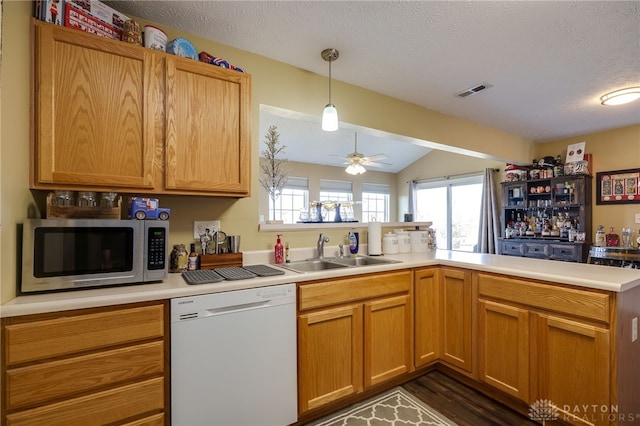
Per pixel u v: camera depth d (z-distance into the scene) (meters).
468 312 2.01
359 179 7.16
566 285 1.53
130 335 1.21
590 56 2.13
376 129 2.76
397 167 7.35
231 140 1.71
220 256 1.84
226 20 1.75
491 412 1.76
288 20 1.75
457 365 2.06
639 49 2.03
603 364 1.38
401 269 2.04
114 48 1.40
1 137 1.06
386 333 1.94
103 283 1.30
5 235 1.09
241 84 1.75
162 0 1.58
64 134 1.30
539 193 4.37
